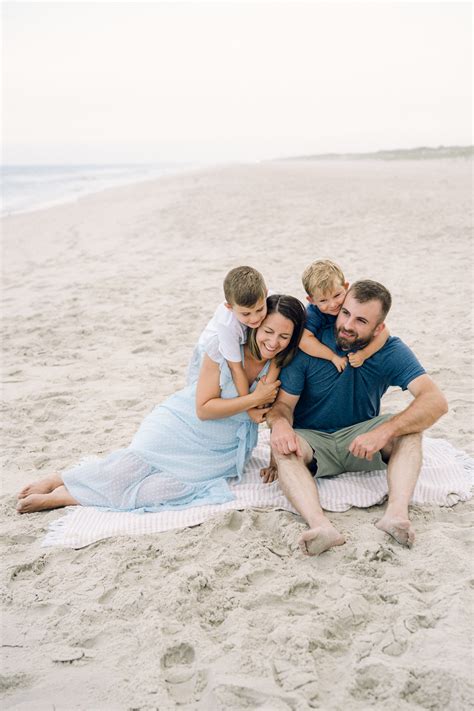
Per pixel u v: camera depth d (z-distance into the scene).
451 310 7.23
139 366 6.08
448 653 2.34
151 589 2.87
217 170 41.12
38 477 4.05
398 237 11.81
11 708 2.29
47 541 3.32
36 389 5.63
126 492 3.62
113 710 2.25
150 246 12.63
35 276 10.64
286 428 3.51
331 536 3.02
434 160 42.00
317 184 23.44
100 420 4.89
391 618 2.60
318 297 3.53
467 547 3.04
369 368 3.58
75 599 2.85
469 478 3.73
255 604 2.75
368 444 3.40
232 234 13.23
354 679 2.29
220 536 3.30
